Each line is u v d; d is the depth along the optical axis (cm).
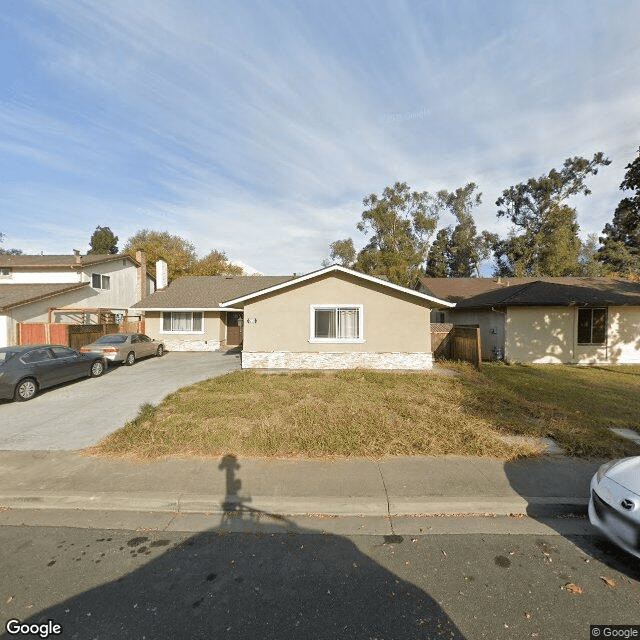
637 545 285
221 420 634
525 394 860
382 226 3556
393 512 381
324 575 288
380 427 595
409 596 264
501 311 1449
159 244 3428
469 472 450
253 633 232
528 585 276
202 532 351
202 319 1869
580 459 488
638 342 1402
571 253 3133
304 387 889
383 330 1176
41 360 901
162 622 242
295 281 1148
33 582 281
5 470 465
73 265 1950
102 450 522
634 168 1138
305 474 446
